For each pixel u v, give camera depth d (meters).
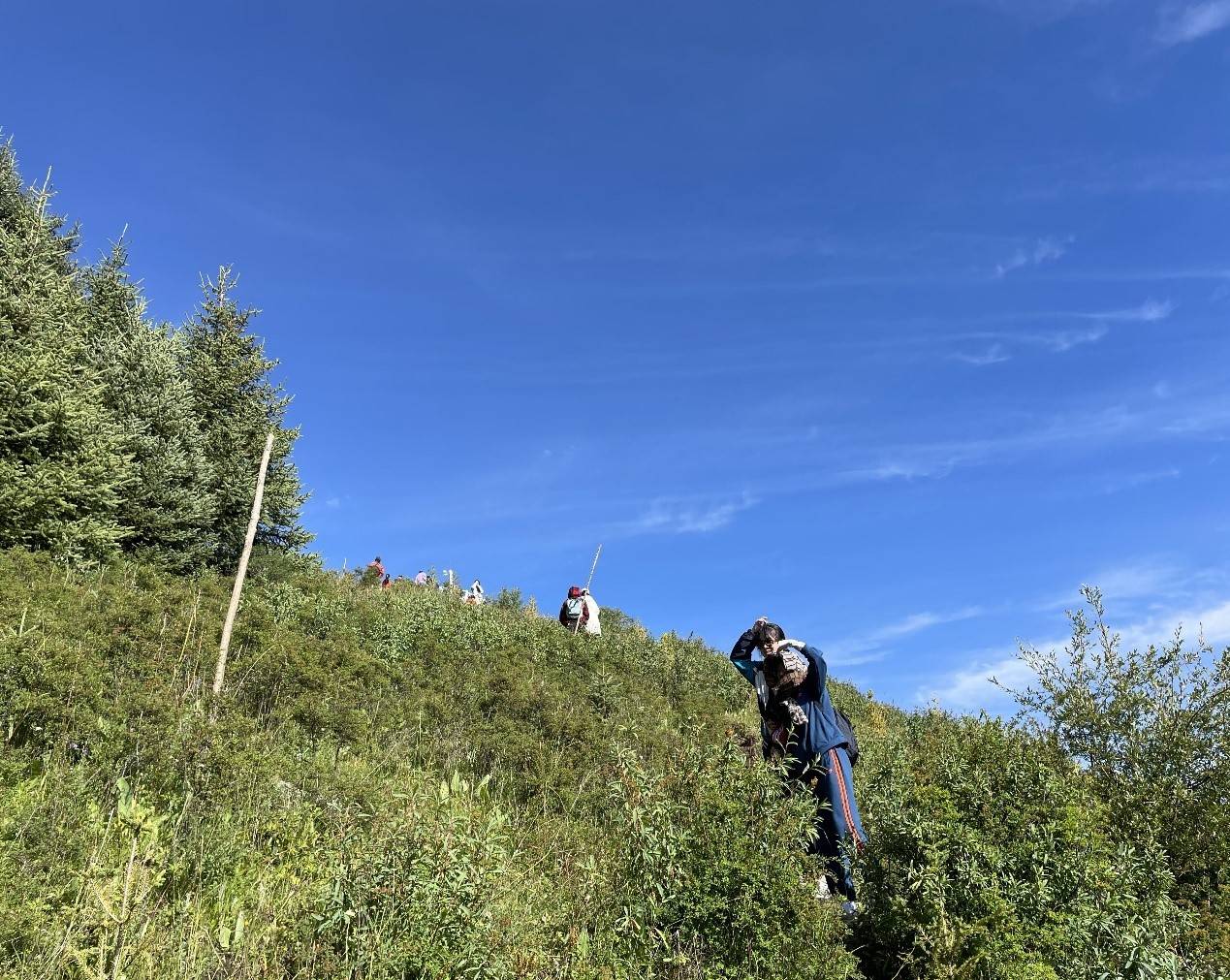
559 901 4.19
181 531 11.71
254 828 4.72
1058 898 3.86
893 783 5.05
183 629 7.91
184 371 14.15
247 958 3.42
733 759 4.30
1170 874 4.65
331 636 10.35
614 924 3.85
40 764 4.84
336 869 3.53
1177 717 6.13
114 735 5.02
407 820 3.67
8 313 10.50
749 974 3.58
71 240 13.79
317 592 13.01
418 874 3.40
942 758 4.75
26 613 6.55
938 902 3.69
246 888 4.14
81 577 8.94
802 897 3.73
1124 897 4.06
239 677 7.38
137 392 12.28
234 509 13.39
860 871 4.23
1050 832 3.99
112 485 10.45
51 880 3.59
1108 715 6.26
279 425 14.93
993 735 4.66
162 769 4.96
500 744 7.39
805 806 4.07
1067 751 6.37
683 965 3.65
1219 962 4.26
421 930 3.30
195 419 13.45
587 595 16.55
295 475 14.91
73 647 6.12
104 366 12.10
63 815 4.14
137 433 11.49
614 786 4.49
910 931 3.86
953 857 3.95
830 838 4.79
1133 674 6.46
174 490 11.79
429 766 6.68
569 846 5.20
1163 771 5.96
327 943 3.38
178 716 5.36
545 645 13.52
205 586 10.31
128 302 13.77
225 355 14.52
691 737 4.73
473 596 21.48
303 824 4.85
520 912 3.91
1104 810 5.10
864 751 7.23
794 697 5.30
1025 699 6.86
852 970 3.75
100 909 3.34
